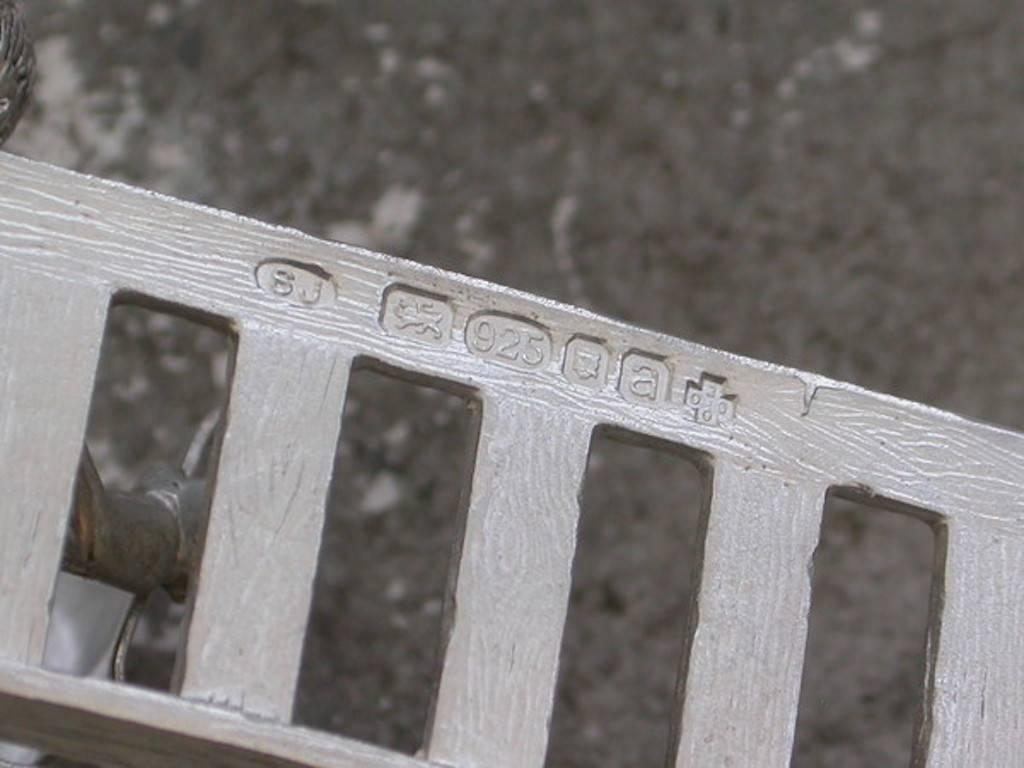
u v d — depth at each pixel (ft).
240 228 0.44
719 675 0.45
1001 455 0.47
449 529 0.58
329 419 0.44
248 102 0.59
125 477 0.57
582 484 0.45
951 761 0.46
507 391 0.45
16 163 0.44
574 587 0.58
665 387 0.46
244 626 0.44
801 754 0.58
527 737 0.44
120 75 0.59
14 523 0.43
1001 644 0.47
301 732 0.43
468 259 0.59
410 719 0.57
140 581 0.49
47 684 0.43
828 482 0.46
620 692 0.58
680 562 0.58
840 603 0.58
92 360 0.43
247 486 0.44
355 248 0.45
